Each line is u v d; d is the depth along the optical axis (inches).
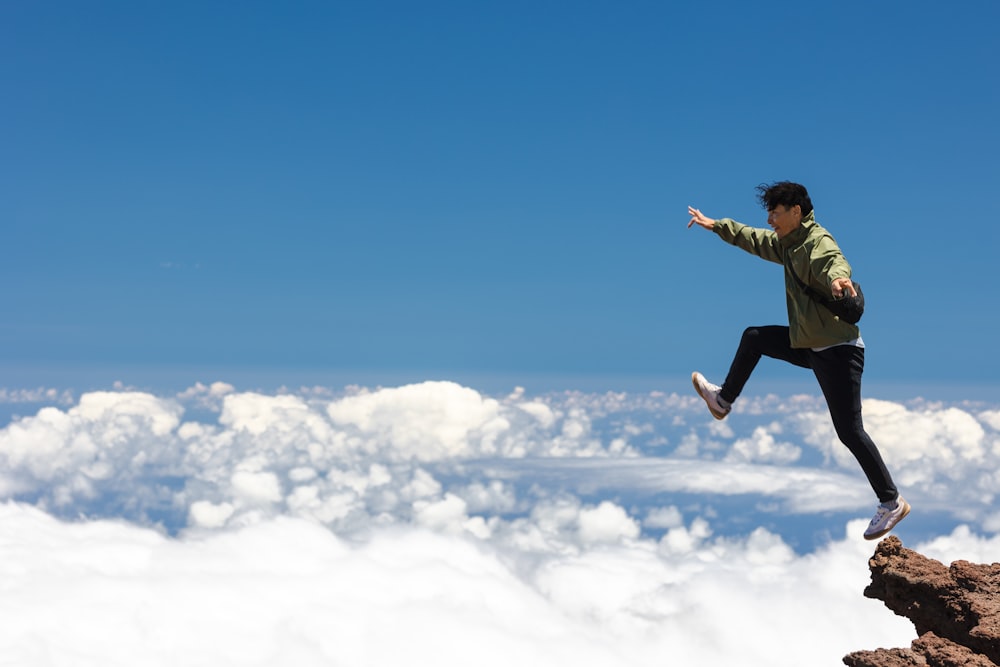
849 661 247.1
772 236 251.1
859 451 243.1
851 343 239.5
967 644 240.4
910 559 263.0
